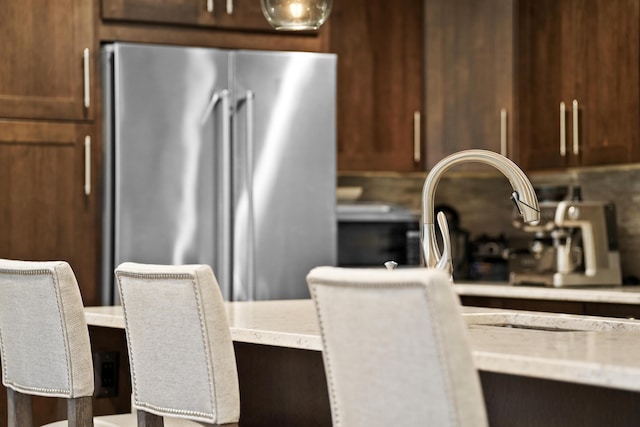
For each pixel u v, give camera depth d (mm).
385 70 5711
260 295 4957
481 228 6332
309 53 5051
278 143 4988
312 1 3564
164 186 4832
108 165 4840
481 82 5723
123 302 2904
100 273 4859
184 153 4855
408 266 5840
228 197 4887
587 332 2756
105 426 3176
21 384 3283
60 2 4816
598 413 2420
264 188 4965
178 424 3064
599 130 5125
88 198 4848
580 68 5242
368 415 2090
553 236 5242
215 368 2678
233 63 4934
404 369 2004
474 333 2736
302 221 5016
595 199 5723
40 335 3162
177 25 5004
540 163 5516
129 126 4793
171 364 2768
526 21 5609
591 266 5168
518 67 5668
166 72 4844
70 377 3100
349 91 5652
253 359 3410
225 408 2691
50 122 4797
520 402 2580
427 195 3064
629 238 5469
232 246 4926
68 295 3076
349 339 2094
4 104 4730
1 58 4730
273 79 4984
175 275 2689
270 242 4969
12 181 4746
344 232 5789
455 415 1944
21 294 3191
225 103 4871
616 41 5004
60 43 4816
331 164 5062
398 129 5730
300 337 2678
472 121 5734
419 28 5758
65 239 4816
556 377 2023
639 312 4508
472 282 5789
